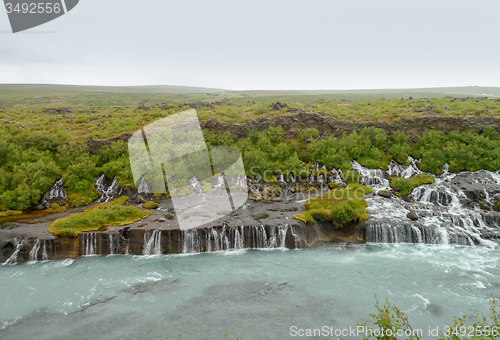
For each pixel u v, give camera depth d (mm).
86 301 27578
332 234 40750
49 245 35781
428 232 38562
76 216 40719
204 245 37219
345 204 42406
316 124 68375
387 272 31641
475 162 55438
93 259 35469
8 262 34875
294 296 27906
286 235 38031
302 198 50125
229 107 83812
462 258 34344
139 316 25547
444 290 28406
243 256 35750
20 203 46188
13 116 77312
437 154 57375
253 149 60500
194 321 24891
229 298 27750
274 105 78812
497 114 63750
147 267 33406
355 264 33406
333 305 26578
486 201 45906
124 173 52750
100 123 71375
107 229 37750
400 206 46000
